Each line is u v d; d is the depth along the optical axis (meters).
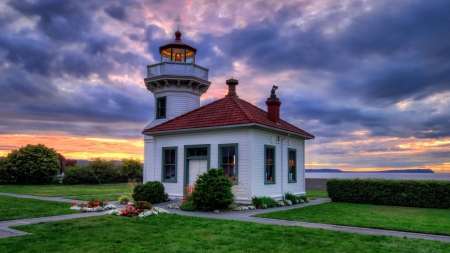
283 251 7.32
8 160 33.59
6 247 7.44
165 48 23.27
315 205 16.66
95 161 38.56
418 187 16.45
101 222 10.57
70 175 35.53
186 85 22.45
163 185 17.77
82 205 14.05
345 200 18.59
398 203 16.91
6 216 11.48
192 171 17.58
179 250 7.35
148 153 21.80
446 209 15.38
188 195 15.34
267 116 18.80
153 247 7.59
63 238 8.38
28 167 33.50
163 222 10.65
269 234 8.88
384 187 17.39
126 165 39.94
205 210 13.84
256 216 12.22
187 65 22.36
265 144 16.78
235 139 16.08
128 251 7.27
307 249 7.46
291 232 9.12
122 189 26.94
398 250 7.34
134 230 9.41
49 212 12.51
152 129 19.08
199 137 17.36
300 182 20.23
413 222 11.20
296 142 20.11
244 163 15.66
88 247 7.57
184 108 22.34
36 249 7.32
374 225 10.42
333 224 10.65
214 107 18.47
